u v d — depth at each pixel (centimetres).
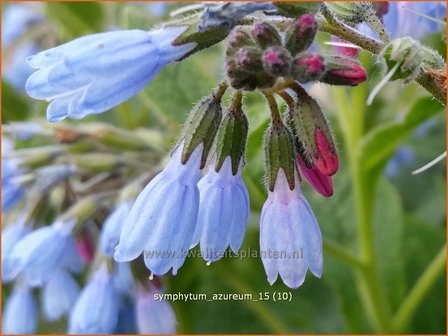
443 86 6
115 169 10
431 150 12
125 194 9
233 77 6
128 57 6
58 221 9
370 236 10
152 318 10
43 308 12
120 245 6
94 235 10
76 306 9
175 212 6
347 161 11
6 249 10
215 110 6
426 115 9
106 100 6
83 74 6
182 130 6
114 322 9
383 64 6
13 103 13
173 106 9
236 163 6
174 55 6
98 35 6
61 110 6
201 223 6
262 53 6
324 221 11
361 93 10
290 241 6
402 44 6
